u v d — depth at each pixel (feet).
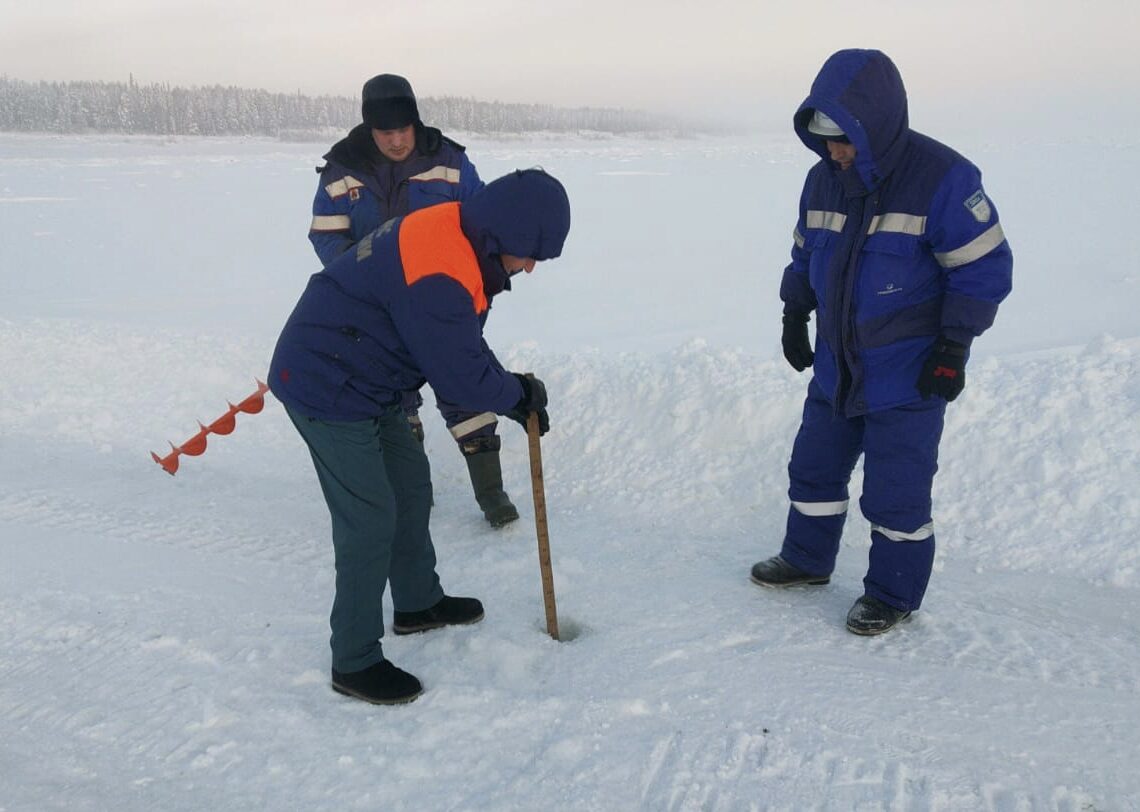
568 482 13.75
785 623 9.62
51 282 38.17
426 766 7.50
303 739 7.90
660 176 90.58
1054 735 7.64
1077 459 11.73
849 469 9.98
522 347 17.20
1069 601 10.05
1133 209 48.42
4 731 8.13
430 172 12.08
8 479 14.38
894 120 8.11
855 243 8.66
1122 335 22.40
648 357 16.02
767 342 25.02
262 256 45.52
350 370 7.78
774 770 7.32
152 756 7.75
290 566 11.40
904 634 9.41
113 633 9.75
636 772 7.35
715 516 12.50
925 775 7.20
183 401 17.80
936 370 8.43
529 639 9.36
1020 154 87.45
